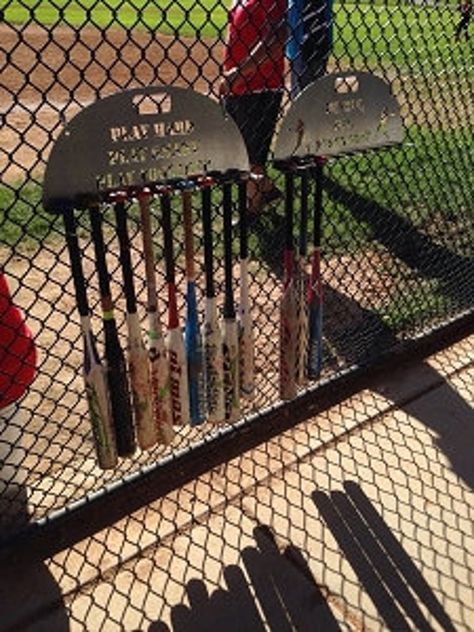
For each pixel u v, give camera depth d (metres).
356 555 2.08
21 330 1.98
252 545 2.12
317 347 2.42
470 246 3.96
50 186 1.77
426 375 2.90
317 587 1.99
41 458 2.26
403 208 4.22
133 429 2.08
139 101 1.83
